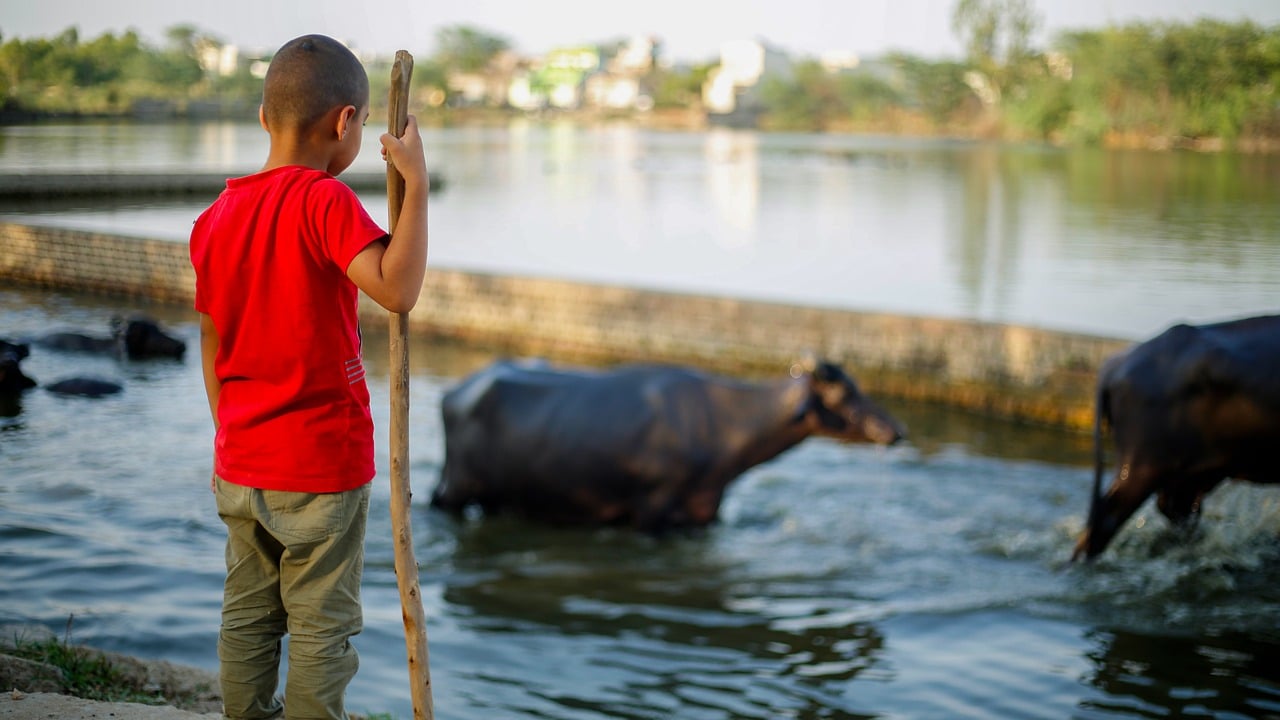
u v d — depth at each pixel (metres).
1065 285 26.05
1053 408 16.53
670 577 9.88
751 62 162.25
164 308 22.08
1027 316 22.17
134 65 45.12
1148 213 40.84
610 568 10.11
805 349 18.56
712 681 7.56
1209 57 71.62
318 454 3.24
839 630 8.61
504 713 6.76
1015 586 9.58
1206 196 46.72
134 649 6.88
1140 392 9.56
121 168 34.41
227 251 3.20
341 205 3.12
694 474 11.10
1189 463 9.49
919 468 13.57
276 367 3.20
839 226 39.22
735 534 11.09
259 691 3.57
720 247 33.66
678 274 28.30
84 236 23.23
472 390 11.60
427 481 12.22
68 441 11.73
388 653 7.61
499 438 11.35
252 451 3.25
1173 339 9.59
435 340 21.06
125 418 12.83
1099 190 50.72
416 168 3.11
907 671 7.81
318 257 3.15
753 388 11.36
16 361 13.62
